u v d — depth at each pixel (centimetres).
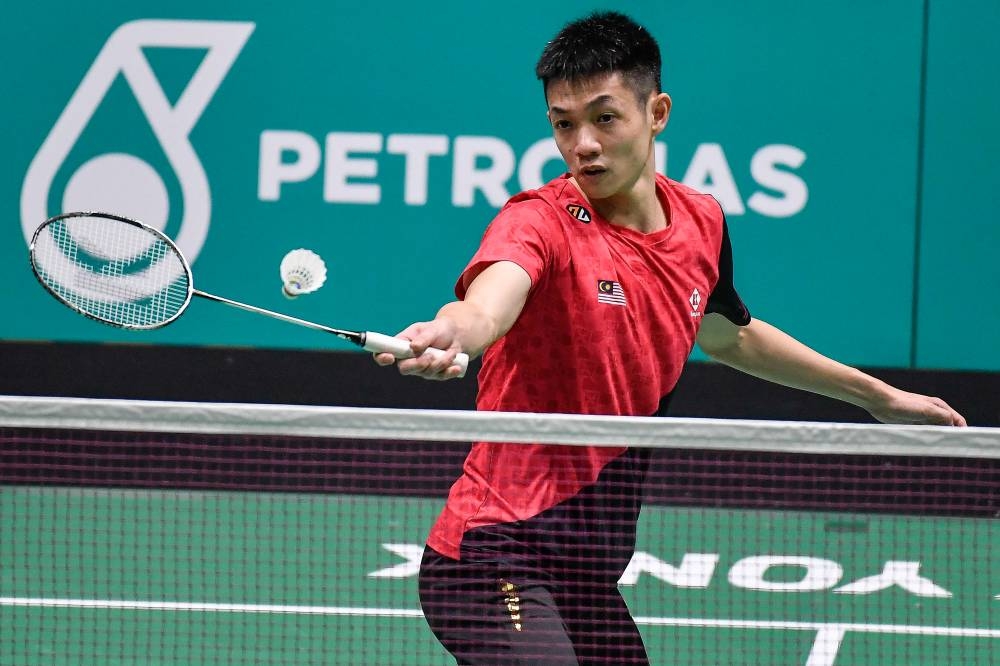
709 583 1873
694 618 1702
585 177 789
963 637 1402
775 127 2334
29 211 2370
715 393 2395
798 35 2322
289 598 1720
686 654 1540
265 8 2344
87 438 2273
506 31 2336
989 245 2341
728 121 2334
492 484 788
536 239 766
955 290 2350
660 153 2345
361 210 2372
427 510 2230
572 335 789
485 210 2362
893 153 2333
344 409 762
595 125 782
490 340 715
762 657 1544
